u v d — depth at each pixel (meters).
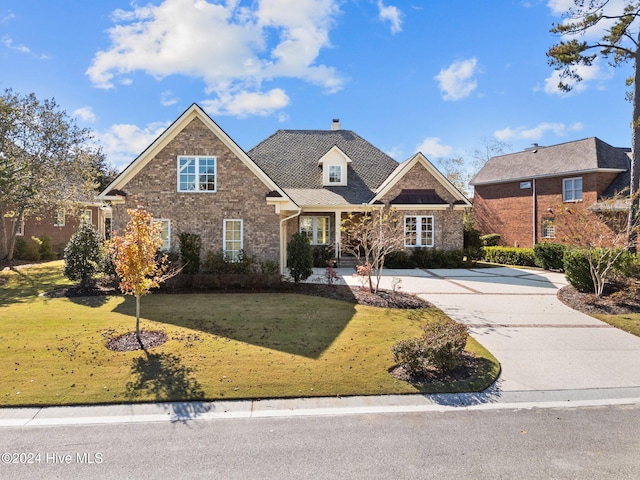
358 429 4.89
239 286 14.17
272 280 14.29
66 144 23.52
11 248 23.64
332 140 27.75
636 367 7.05
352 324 9.53
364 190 24.19
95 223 31.92
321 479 3.83
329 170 24.34
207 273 15.05
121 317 10.02
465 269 21.86
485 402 5.71
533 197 27.72
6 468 4.00
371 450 4.39
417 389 6.03
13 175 18.62
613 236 13.97
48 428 4.86
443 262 22.42
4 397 5.55
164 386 5.97
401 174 22.91
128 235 8.18
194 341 8.08
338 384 6.12
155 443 4.52
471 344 8.24
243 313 10.45
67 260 13.55
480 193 32.47
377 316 10.38
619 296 11.84
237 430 4.85
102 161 37.97
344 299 12.46
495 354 7.68
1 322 9.49
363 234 14.99
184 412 5.30
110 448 4.40
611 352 7.83
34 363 6.84
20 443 4.51
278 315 10.28
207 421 5.07
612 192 23.19
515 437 4.72
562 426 5.02
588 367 7.03
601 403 5.71
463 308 11.68
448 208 23.19
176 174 15.74
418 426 4.99
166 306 11.24
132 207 15.65
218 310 10.77
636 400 5.82
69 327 9.07
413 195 23.11
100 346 7.74
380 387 6.05
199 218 15.84
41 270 20.34
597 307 11.45
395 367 6.84
